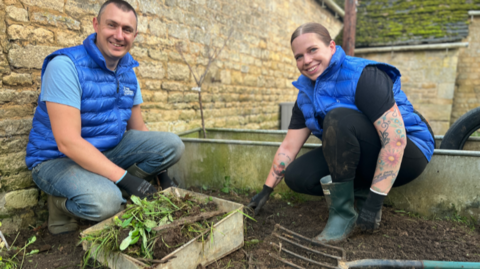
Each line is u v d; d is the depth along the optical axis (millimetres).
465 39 8852
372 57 9375
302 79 1840
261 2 5125
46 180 1702
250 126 5039
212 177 2564
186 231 1423
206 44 3836
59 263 1520
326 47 1586
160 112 3141
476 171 1811
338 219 1653
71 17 2191
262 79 5340
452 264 1316
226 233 1506
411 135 1679
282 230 1801
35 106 1969
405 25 9289
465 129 2377
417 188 1995
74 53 1667
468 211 1859
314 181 1835
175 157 2113
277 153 2018
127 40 1729
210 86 3967
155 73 3049
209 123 3992
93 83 1716
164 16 3131
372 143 1575
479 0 8938
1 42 1781
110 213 1630
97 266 1441
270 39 5520
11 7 1819
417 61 8797
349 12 6652
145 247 1297
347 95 1580
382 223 1853
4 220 1828
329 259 1469
